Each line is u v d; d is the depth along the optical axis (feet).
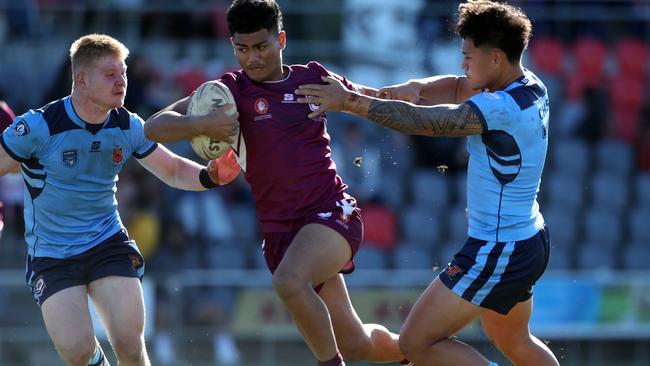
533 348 67.15
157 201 148.25
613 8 172.55
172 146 149.89
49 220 67.15
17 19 157.58
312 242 61.93
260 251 149.38
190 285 127.03
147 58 154.30
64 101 65.98
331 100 61.98
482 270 61.98
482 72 62.13
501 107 60.34
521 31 61.41
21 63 155.63
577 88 173.17
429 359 63.31
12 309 125.49
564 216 168.04
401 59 160.35
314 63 65.98
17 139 64.75
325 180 64.44
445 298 62.59
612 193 170.19
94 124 66.03
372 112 61.16
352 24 160.86
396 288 129.18
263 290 128.06
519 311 65.51
